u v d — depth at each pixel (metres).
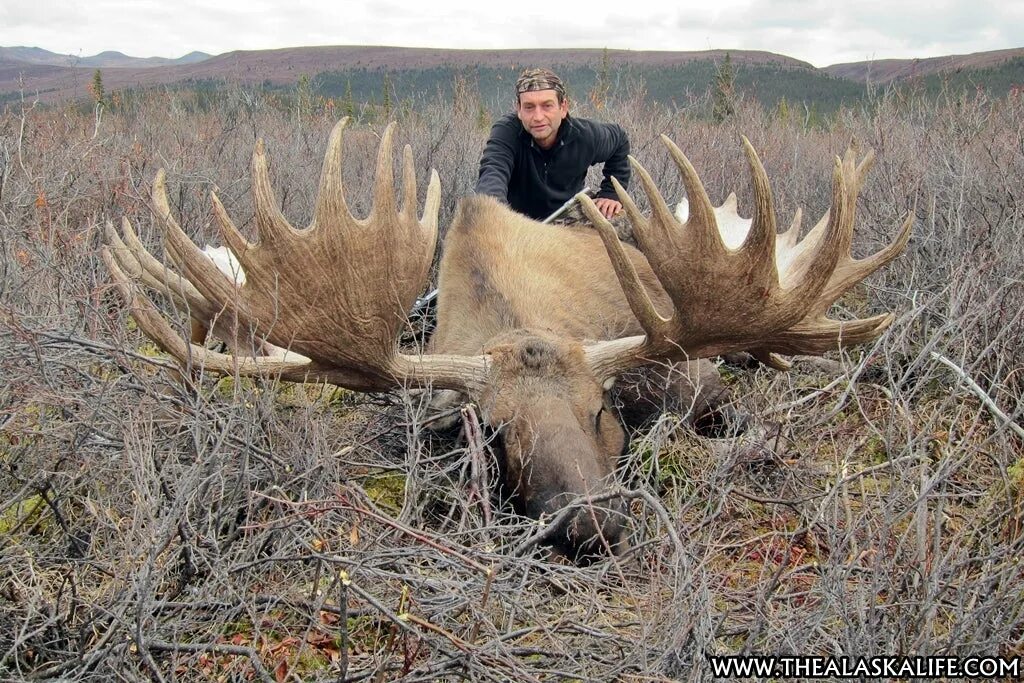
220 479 3.14
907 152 6.95
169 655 2.84
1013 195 5.62
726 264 3.82
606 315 4.87
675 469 4.16
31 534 3.48
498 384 3.83
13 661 2.82
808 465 3.97
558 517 3.18
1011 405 4.27
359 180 8.41
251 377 3.77
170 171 6.36
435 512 3.93
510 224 4.90
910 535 3.28
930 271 5.36
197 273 3.69
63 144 6.90
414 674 2.68
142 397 3.52
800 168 8.47
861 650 2.69
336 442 4.02
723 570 3.38
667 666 2.63
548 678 2.77
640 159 8.38
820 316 4.08
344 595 2.59
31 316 3.61
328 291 3.75
